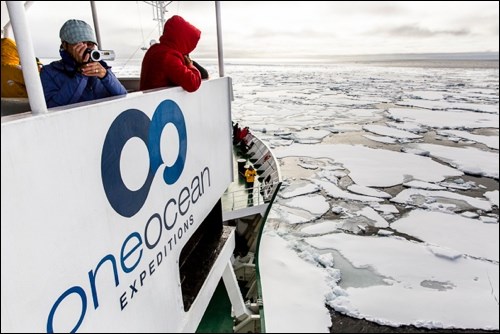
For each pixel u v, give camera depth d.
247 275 3.83
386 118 23.56
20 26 0.72
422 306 5.57
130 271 1.28
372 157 14.25
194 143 1.86
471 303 5.62
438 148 15.84
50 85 1.09
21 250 0.78
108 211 1.12
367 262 6.83
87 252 1.02
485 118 23.86
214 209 2.46
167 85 1.65
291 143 16.62
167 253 1.60
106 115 1.06
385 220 8.64
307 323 5.23
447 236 7.88
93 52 1.13
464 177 11.99
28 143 0.77
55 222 0.88
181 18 1.63
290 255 7.09
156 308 1.51
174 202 1.65
